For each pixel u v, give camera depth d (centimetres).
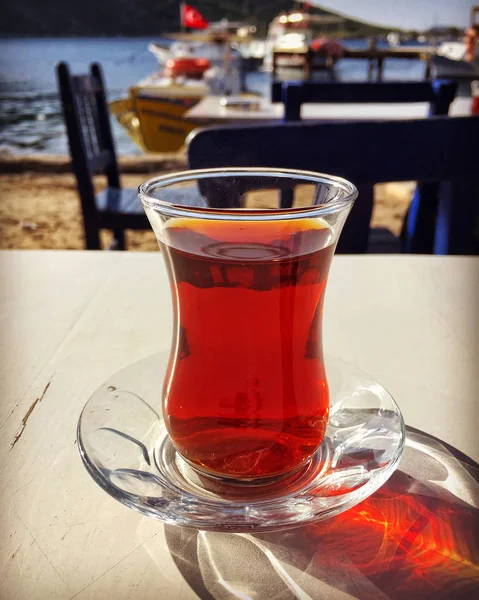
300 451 14
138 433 16
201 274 13
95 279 29
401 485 15
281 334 14
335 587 11
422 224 66
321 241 14
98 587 11
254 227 13
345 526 13
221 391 14
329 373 19
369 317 25
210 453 14
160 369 19
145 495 13
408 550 12
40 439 16
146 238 122
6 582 12
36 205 153
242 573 12
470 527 13
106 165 89
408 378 20
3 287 28
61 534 13
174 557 12
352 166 40
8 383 19
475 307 26
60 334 23
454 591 11
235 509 12
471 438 16
